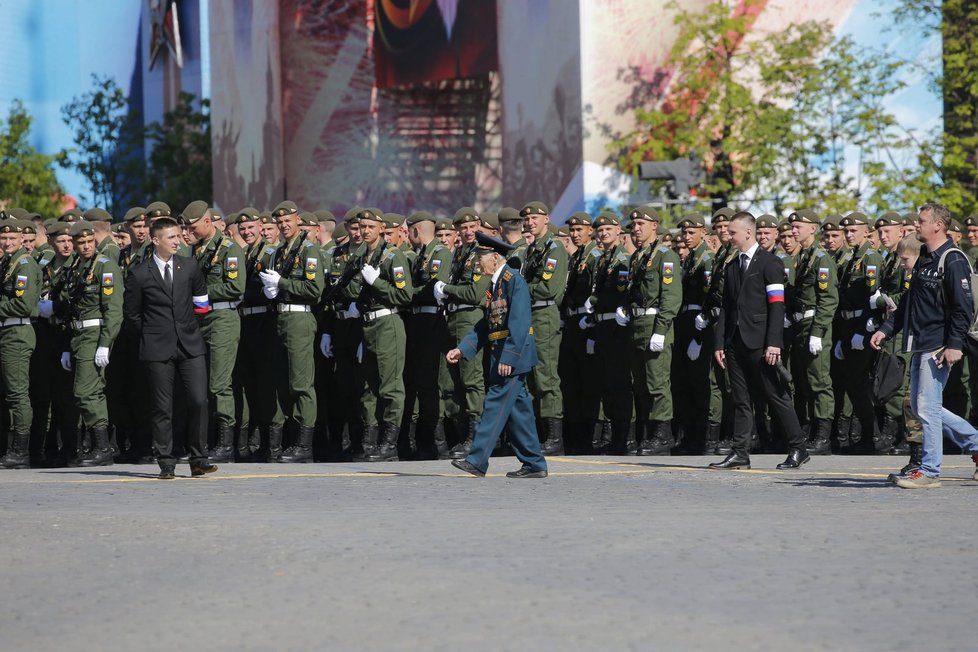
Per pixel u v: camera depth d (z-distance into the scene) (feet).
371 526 57.57
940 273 70.85
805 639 37.35
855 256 106.01
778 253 106.42
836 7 251.39
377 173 340.39
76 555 51.57
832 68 234.58
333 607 41.65
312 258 101.19
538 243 102.73
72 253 99.76
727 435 107.14
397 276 100.07
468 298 100.83
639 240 103.91
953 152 226.58
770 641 37.11
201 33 459.73
